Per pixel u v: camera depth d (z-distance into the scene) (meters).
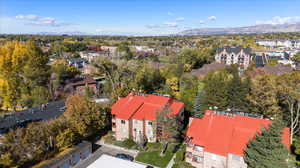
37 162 32.56
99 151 40.56
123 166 28.91
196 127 35.44
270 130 26.86
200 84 65.81
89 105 42.00
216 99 51.97
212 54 116.38
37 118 44.06
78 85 77.38
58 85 70.88
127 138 43.28
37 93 59.22
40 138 33.25
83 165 36.03
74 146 37.72
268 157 25.97
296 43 182.62
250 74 67.88
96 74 107.38
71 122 38.28
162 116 37.69
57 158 33.25
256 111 46.81
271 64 89.00
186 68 85.19
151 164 36.00
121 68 71.56
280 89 40.50
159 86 72.88
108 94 71.44
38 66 64.38
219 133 33.09
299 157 34.97
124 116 42.69
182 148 39.66
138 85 68.44
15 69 63.38
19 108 62.66
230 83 51.94
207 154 31.77
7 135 31.14
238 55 106.06
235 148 30.34
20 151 30.91
